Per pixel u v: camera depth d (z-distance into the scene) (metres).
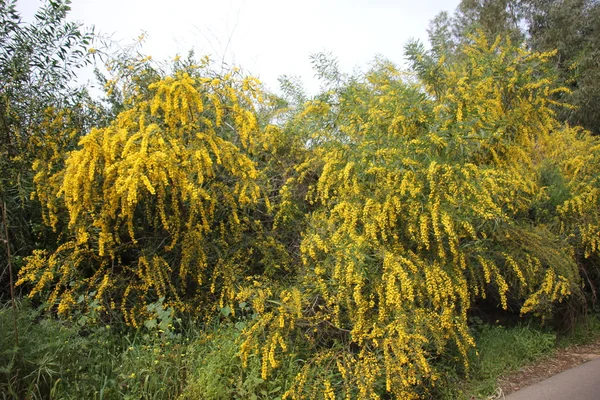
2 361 3.45
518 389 4.75
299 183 5.99
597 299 7.33
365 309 4.36
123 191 4.23
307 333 4.52
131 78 5.20
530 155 7.50
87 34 5.25
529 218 7.13
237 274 5.05
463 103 5.89
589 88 13.52
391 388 4.05
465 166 4.75
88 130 5.42
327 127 5.84
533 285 5.92
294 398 3.89
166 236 5.07
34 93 5.12
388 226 4.70
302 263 5.25
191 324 4.70
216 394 3.79
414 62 6.28
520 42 6.89
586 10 15.30
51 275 4.44
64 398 3.54
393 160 4.80
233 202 5.11
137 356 4.09
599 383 4.74
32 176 4.79
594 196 6.76
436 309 4.52
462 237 5.07
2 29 4.87
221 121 5.27
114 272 4.92
